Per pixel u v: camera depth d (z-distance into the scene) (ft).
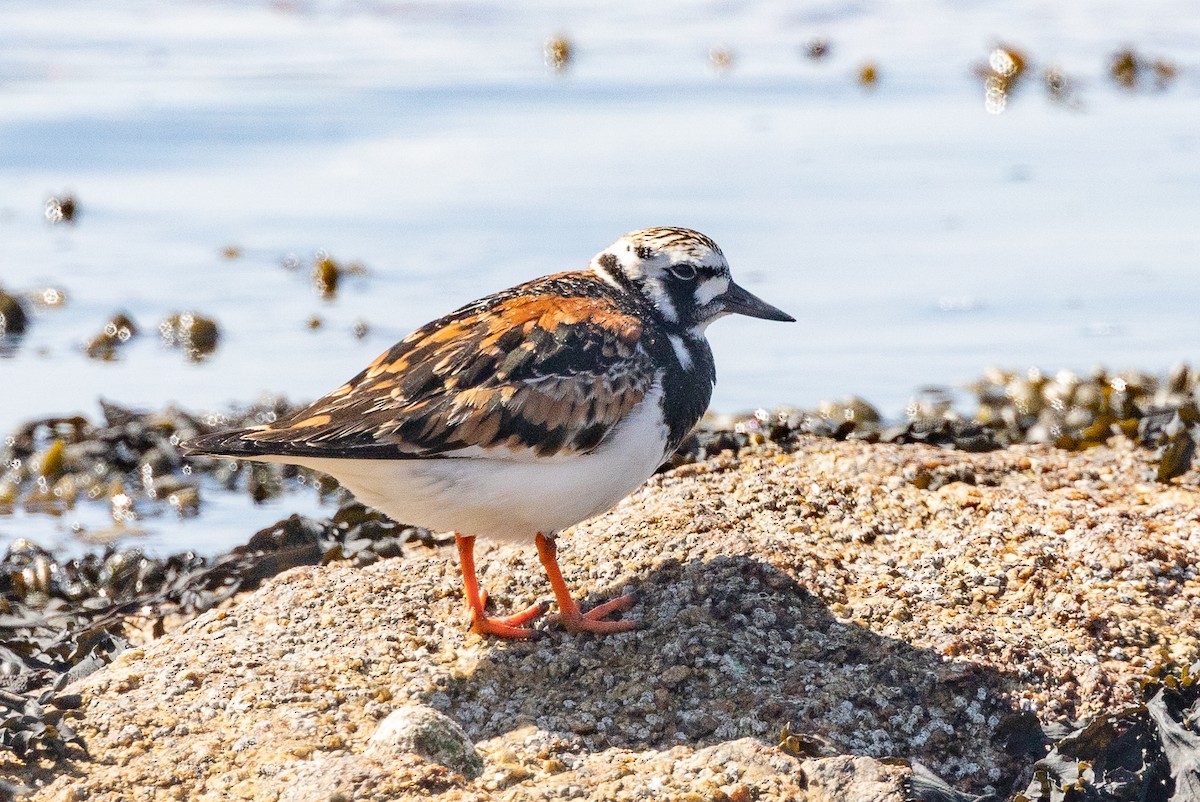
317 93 80.48
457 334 28.14
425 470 26.99
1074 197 65.57
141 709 26.12
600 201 64.69
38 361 52.29
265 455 26.30
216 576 34.17
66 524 41.37
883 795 23.39
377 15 97.55
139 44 89.25
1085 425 42.93
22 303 55.83
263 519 41.88
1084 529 31.07
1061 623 28.04
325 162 71.15
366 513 37.09
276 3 98.63
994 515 31.65
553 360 27.48
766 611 27.84
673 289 30.50
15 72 82.02
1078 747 24.94
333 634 28.45
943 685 26.14
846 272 58.03
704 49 91.97
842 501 32.14
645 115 78.33
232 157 71.61
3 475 44.27
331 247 60.85
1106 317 54.03
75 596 34.96
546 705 26.22
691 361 30.04
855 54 90.48
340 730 25.43
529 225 62.08
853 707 25.67
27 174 69.10
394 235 61.77
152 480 43.93
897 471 34.55
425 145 73.46
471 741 25.22
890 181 67.92
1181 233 61.26
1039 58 87.81
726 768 24.25
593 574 29.91
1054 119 77.87
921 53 90.17
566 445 27.25
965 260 59.00
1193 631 27.94
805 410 46.42
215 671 27.25
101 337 53.36
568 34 94.38
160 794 24.00
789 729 24.80
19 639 31.35
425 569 31.07
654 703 25.99
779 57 89.92
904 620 27.84
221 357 52.08
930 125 77.05
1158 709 25.26
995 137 74.69
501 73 85.46
